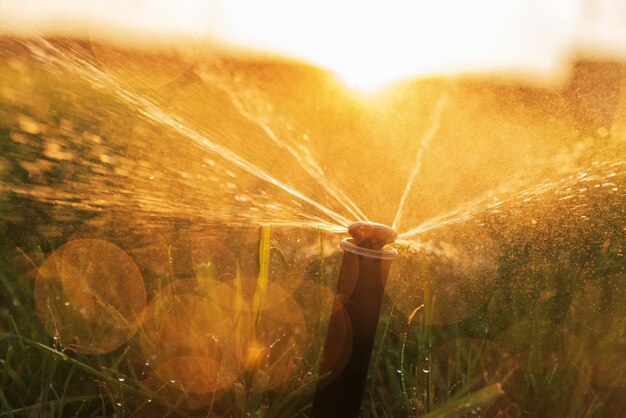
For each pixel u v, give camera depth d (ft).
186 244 1.96
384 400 1.39
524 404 1.44
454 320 1.77
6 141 2.46
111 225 1.99
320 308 1.50
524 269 1.96
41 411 1.29
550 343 1.66
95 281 1.76
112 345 1.53
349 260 1.05
